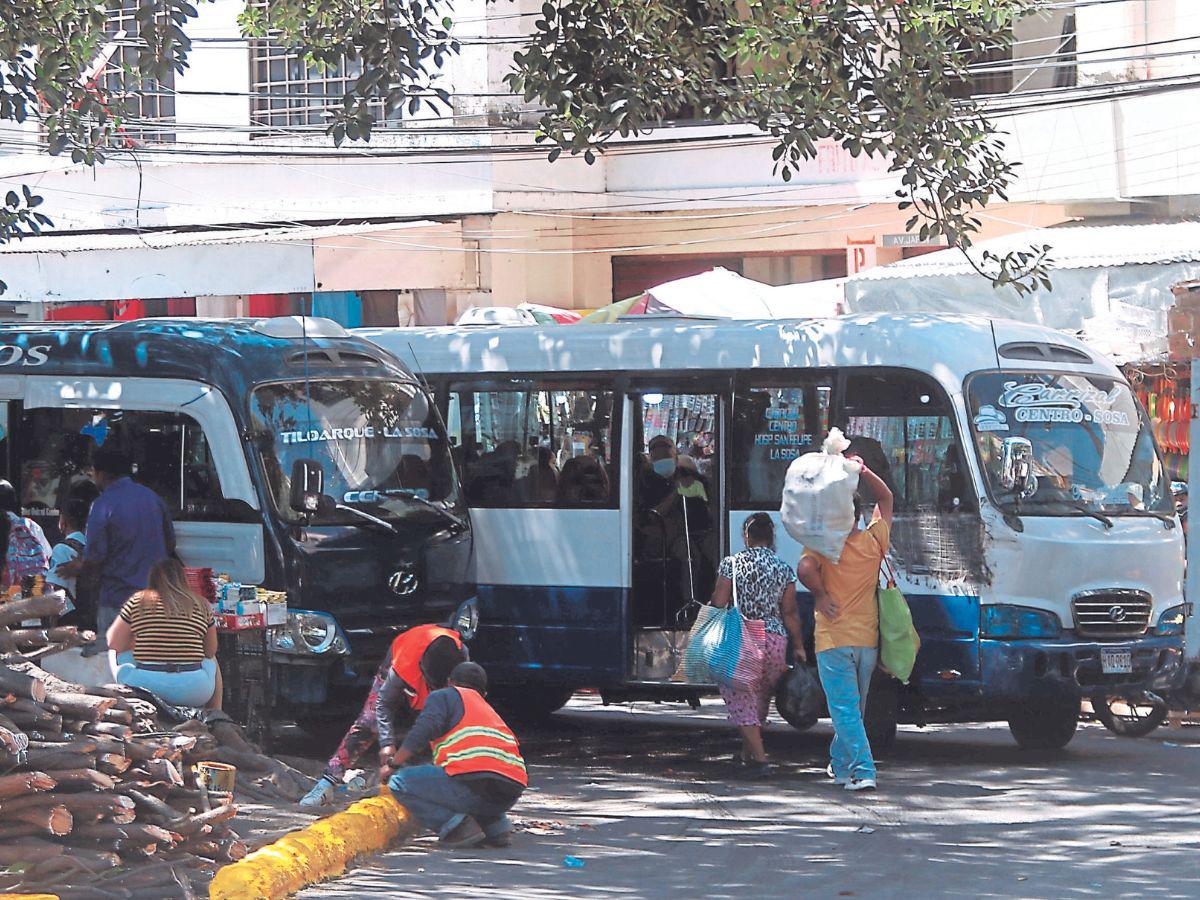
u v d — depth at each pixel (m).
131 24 31.64
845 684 13.57
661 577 16.09
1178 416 21.30
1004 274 16.23
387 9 15.55
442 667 12.04
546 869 10.77
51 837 9.48
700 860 11.08
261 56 32.38
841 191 29.23
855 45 16.30
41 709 9.51
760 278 30.39
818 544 13.35
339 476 15.21
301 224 32.25
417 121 30.34
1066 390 15.32
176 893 9.43
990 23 16.80
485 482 16.75
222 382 15.05
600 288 31.31
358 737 12.55
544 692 18.25
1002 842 11.63
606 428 16.30
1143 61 25.62
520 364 16.70
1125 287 21.75
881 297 23.23
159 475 15.23
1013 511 14.64
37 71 16.02
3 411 15.96
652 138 30.45
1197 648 17.19
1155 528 15.31
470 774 11.34
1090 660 14.61
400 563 15.13
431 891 10.09
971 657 14.58
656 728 17.84
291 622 14.50
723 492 15.76
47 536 15.73
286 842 10.38
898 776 14.37
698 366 15.95
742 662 14.07
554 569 16.38
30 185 34.97
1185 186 25.22
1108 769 14.72
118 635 12.52
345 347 15.84
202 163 33.09
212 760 12.35
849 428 15.27
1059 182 26.28
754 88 16.41
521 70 16.02
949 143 15.91
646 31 16.19
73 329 16.11
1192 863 10.93
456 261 30.25
